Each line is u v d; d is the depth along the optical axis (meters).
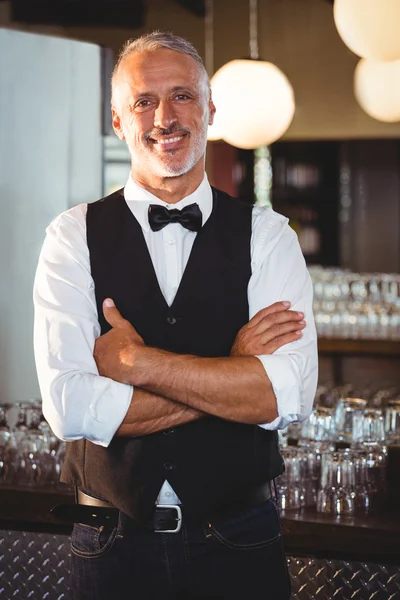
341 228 8.23
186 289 2.16
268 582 2.09
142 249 2.19
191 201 2.22
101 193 3.97
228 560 2.05
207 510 2.04
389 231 8.18
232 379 2.00
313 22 6.41
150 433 2.04
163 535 2.04
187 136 2.13
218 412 2.02
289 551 2.51
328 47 6.43
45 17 6.23
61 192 3.87
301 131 6.55
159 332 2.14
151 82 2.11
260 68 4.48
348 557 2.47
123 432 2.02
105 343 2.07
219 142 7.17
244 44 6.40
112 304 2.12
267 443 2.14
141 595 2.05
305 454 2.59
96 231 2.20
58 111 3.86
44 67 3.83
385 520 2.43
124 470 2.06
